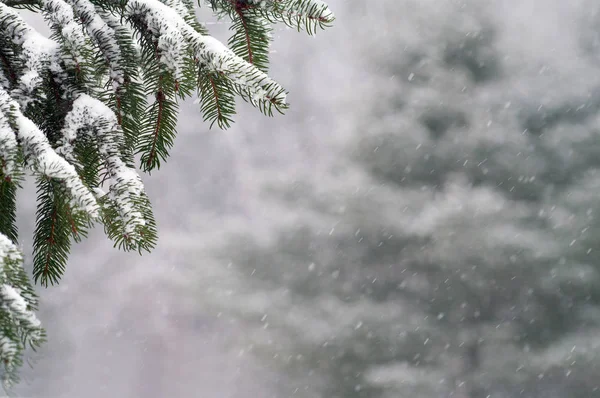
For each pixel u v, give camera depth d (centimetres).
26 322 230
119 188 247
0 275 230
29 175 239
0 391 228
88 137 250
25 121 240
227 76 251
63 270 252
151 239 248
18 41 250
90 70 251
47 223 251
